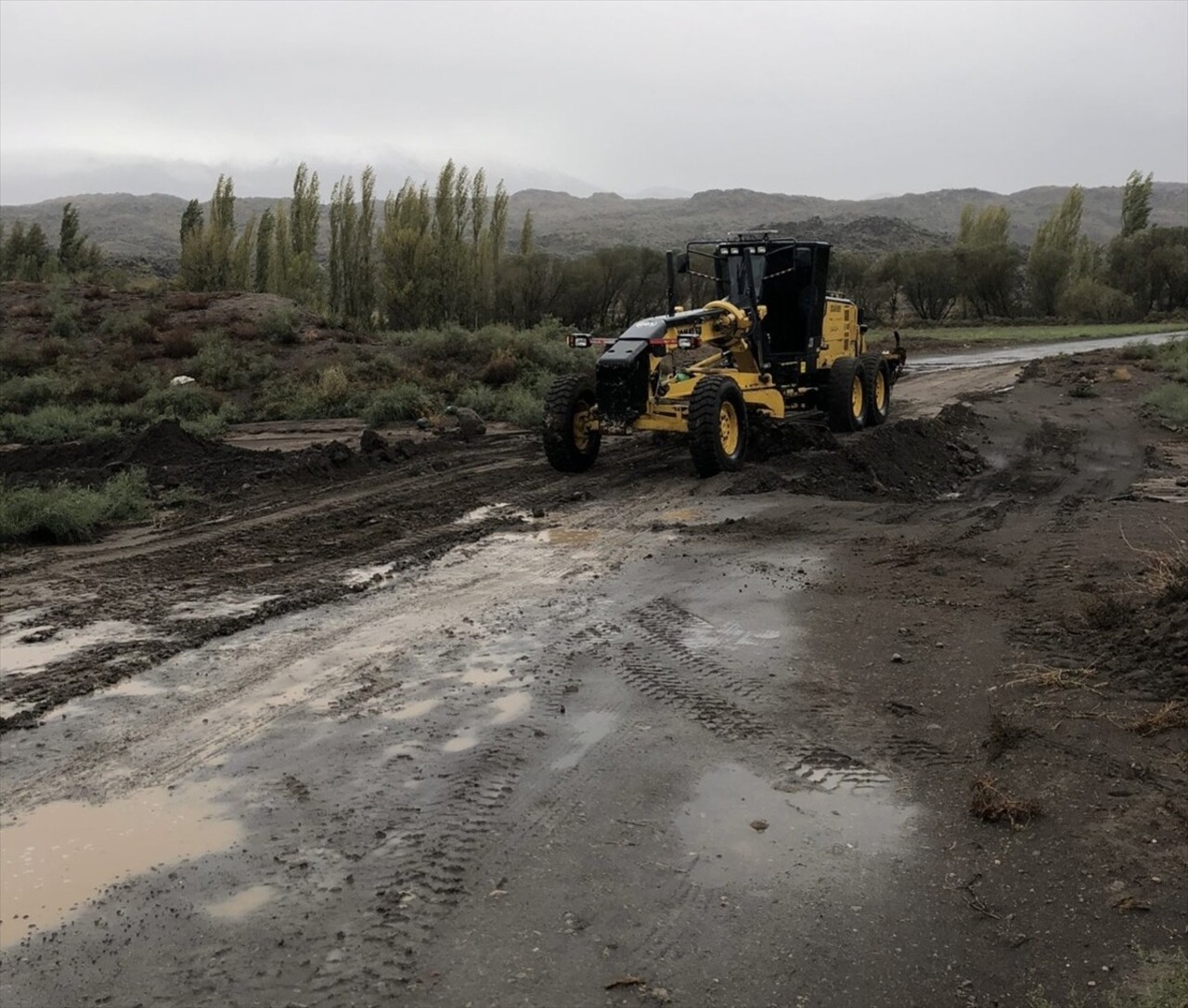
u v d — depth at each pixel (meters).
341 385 21.86
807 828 4.60
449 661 6.65
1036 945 3.77
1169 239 64.44
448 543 9.80
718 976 3.64
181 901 4.11
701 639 6.99
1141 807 4.64
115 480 12.60
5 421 20.02
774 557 9.02
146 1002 3.55
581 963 3.71
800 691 6.08
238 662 6.69
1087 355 30.03
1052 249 62.53
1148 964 3.62
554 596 8.02
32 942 3.88
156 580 8.66
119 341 26.55
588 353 24.47
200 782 5.09
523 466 13.91
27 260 52.47
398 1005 3.50
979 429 18.11
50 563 9.28
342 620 7.52
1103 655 6.29
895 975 3.64
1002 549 9.20
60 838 4.59
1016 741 5.32
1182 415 18.89
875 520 10.54
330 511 11.15
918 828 4.59
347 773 5.14
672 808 4.79
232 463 13.65
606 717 5.77
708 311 13.57
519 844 4.48
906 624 7.17
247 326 27.16
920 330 51.41
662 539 9.83
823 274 15.38
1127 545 9.08
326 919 3.97
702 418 12.26
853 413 16.05
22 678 6.42
